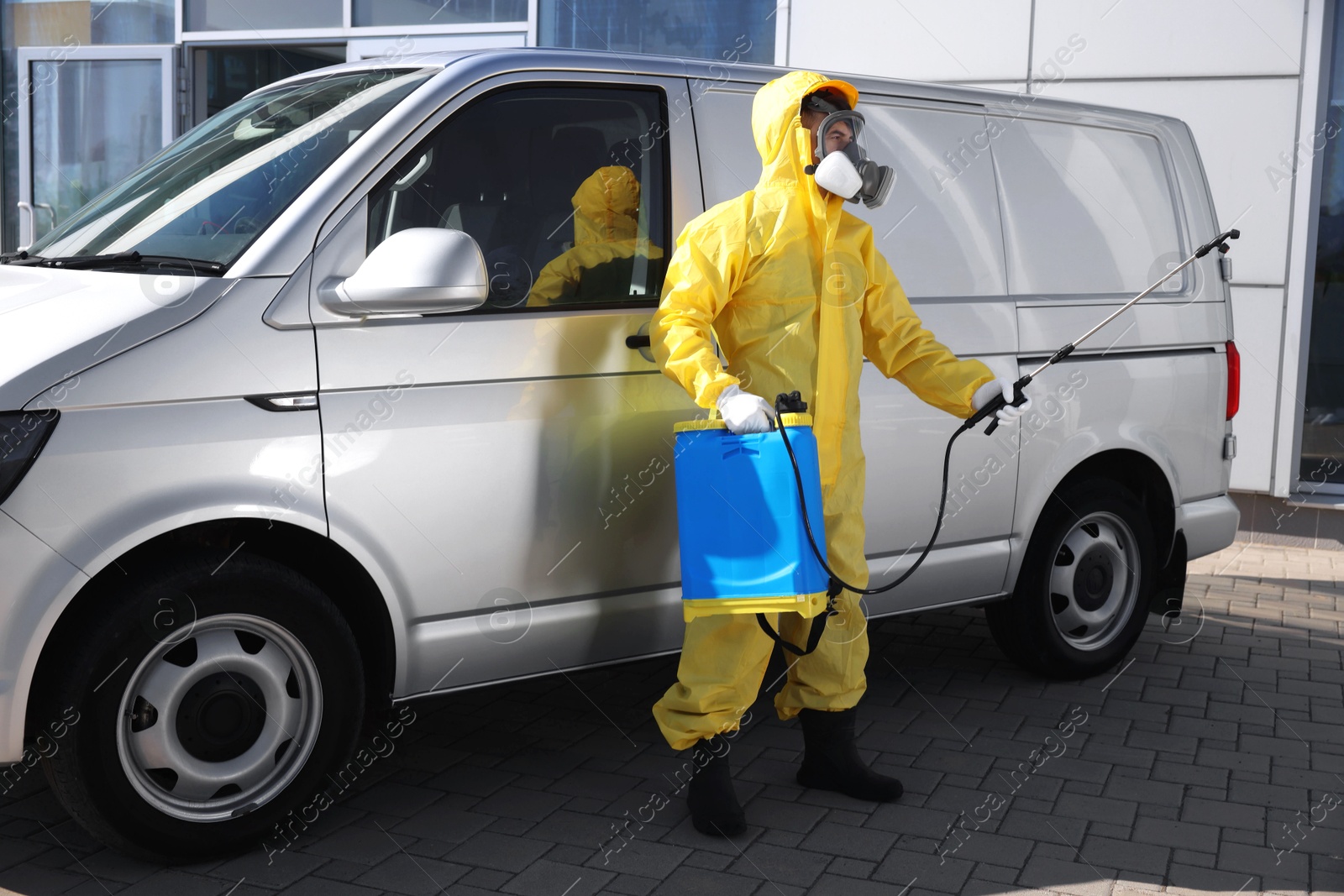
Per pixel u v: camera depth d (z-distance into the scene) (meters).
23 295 3.14
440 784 3.73
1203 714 4.48
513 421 3.36
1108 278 4.76
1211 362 5.09
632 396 3.55
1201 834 3.45
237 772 3.15
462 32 8.41
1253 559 7.19
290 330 3.08
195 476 2.95
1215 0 7.27
